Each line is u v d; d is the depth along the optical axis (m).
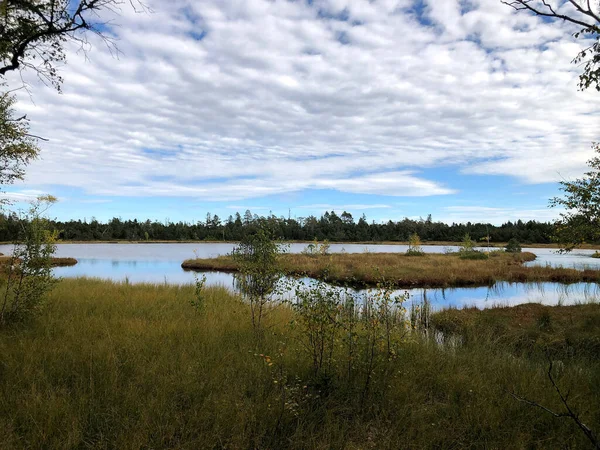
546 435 3.55
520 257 39.00
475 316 11.01
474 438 3.55
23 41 5.75
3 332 6.08
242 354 5.45
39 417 3.51
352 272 22.48
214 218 119.75
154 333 6.32
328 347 4.83
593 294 17.03
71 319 7.24
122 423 3.44
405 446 3.30
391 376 4.68
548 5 4.24
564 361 6.69
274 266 7.22
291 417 3.67
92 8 5.32
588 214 9.50
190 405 3.92
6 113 9.55
